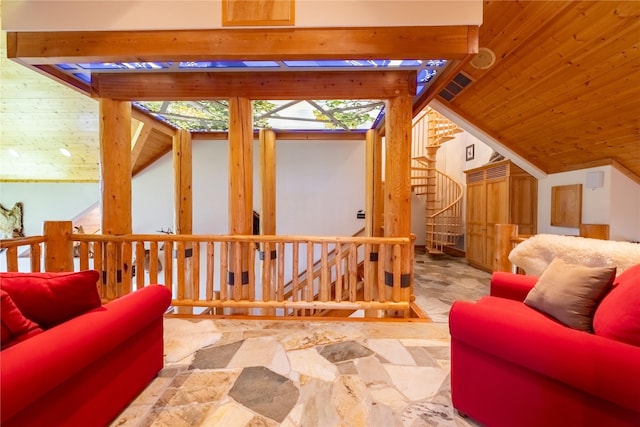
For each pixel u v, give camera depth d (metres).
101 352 1.24
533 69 2.71
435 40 2.06
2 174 5.15
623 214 3.37
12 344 1.05
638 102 2.54
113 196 2.79
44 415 1.06
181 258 2.84
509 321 1.26
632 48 2.20
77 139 4.51
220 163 5.19
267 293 2.81
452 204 6.28
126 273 2.82
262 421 1.42
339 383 1.72
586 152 3.46
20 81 3.60
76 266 5.27
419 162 6.85
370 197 4.38
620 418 1.00
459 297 3.59
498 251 2.78
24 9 2.12
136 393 1.56
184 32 2.12
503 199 4.59
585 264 1.86
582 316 1.41
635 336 1.06
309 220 5.28
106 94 2.75
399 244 2.72
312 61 2.51
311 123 4.13
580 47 2.35
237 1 2.09
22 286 1.21
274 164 4.46
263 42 2.11
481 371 1.36
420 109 3.15
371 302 2.77
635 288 1.15
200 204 5.20
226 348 2.12
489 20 2.37
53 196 5.42
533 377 1.19
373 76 2.71
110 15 2.11
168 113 3.71
